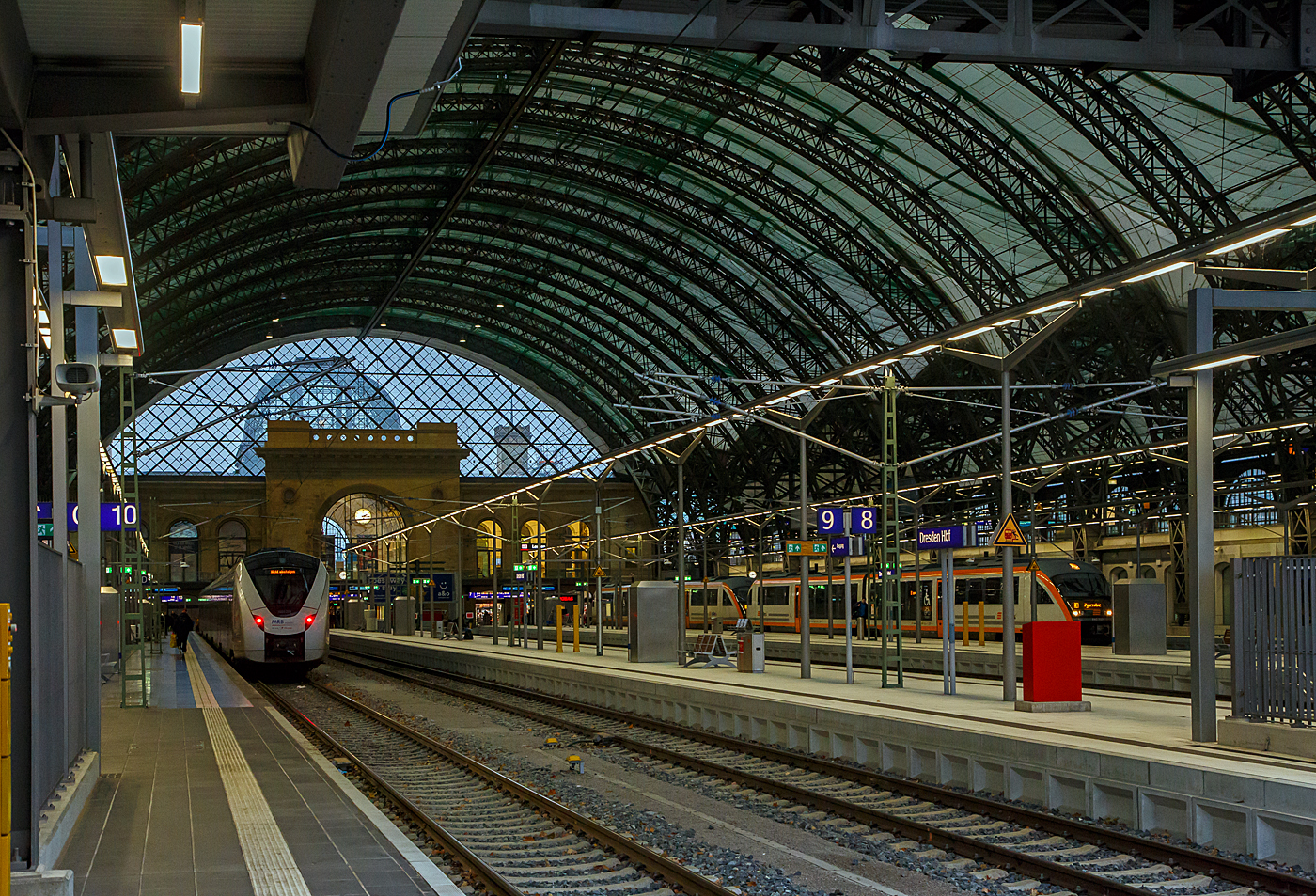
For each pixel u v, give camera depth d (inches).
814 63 1925.4
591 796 705.0
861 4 890.7
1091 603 1865.2
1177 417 1765.5
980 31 934.4
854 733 825.5
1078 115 1843.0
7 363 390.6
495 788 741.9
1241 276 692.7
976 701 935.7
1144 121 1787.6
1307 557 594.2
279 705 1453.0
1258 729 605.9
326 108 418.9
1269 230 635.5
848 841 556.7
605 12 836.6
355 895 394.6
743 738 1001.5
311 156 476.7
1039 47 946.7
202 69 421.1
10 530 384.5
